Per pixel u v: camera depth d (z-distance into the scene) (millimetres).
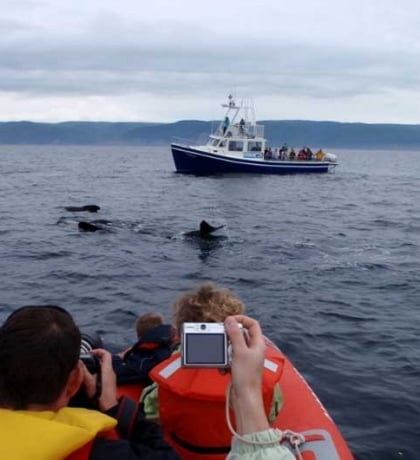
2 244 19562
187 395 3672
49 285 14203
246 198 38250
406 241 21812
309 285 14344
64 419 2461
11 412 2428
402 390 8359
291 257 17812
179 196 39156
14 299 13031
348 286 14352
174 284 14461
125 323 11406
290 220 27859
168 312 12242
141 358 4996
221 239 20922
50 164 91125
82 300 12984
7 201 34844
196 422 3770
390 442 6965
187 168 53938
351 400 8023
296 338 10461
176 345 4891
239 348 2451
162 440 3002
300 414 4770
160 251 18453
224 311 3752
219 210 31625
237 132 52750
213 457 3840
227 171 52875
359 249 19672
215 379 3725
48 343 2486
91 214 28719
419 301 13109
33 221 25625
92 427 2422
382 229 25312
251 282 14602
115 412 3119
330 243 20859
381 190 47969
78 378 2652
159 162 105688
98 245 19406
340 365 9266
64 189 44062
